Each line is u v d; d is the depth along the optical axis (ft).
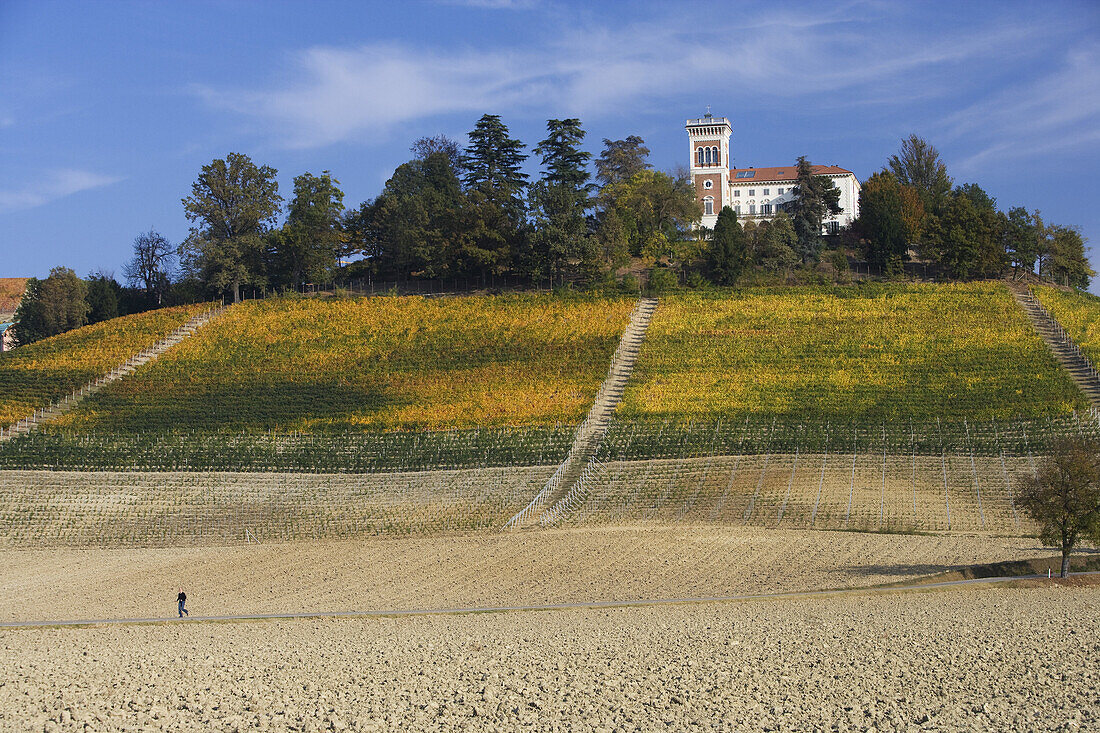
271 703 104.06
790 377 321.93
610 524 219.20
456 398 321.32
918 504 223.10
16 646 134.00
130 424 306.76
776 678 108.27
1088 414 274.77
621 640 126.62
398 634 135.44
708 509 226.17
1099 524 158.30
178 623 148.97
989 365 320.91
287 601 163.53
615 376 333.01
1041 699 100.01
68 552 213.05
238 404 322.55
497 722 96.84
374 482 257.14
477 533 216.95
